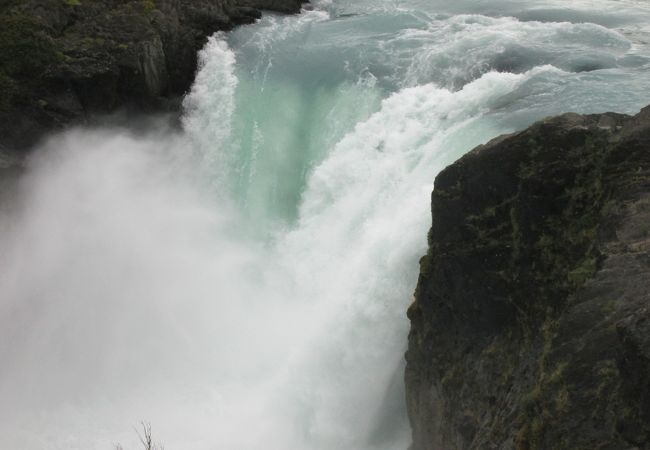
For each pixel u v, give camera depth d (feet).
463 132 79.25
